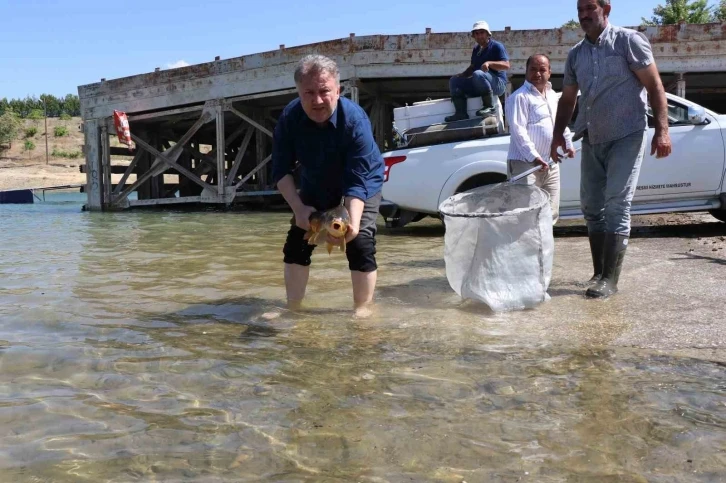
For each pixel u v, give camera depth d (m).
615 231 4.26
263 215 12.30
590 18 4.31
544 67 5.07
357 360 3.03
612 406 2.41
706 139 7.08
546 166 4.71
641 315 3.69
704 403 2.41
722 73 11.77
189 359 3.09
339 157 3.91
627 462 2.01
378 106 14.49
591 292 4.21
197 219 11.46
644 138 4.31
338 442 2.20
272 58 13.42
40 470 2.04
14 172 48.12
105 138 15.88
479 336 3.38
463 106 8.05
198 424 2.36
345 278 5.09
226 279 5.16
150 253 6.71
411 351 3.15
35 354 3.19
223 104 14.20
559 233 7.87
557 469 1.98
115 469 2.04
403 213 8.12
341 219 3.63
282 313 3.97
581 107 4.47
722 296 4.07
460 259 4.16
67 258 6.40
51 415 2.45
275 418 2.40
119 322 3.81
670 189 7.15
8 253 6.81
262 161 15.62
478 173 7.49
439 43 12.00
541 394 2.55
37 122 74.38
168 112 14.99
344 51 12.38
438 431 2.26
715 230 7.63
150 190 17.86
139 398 2.61
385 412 2.43
